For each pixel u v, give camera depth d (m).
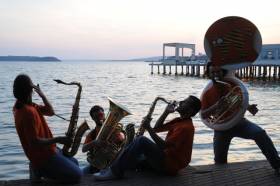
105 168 5.51
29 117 4.81
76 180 5.34
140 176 5.73
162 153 5.57
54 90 46.91
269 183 5.61
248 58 6.29
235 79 6.21
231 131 6.31
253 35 6.25
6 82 63.19
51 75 92.25
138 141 5.54
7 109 28.67
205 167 6.27
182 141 5.53
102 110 6.17
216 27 6.32
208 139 15.53
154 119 21.38
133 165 5.58
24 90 4.86
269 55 65.19
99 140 5.41
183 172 5.96
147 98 37.91
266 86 50.78
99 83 61.91
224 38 6.29
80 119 21.53
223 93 6.21
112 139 5.44
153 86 54.62
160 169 5.67
